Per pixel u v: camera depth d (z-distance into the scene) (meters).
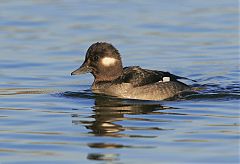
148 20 27.77
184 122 14.55
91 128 14.16
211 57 22.31
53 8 30.27
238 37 25.08
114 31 25.94
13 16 28.42
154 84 17.03
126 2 31.72
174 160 12.04
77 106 16.20
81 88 18.52
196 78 19.70
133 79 17.14
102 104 16.36
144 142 13.13
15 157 12.37
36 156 12.41
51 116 15.26
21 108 16.08
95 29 26.25
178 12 29.38
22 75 19.97
